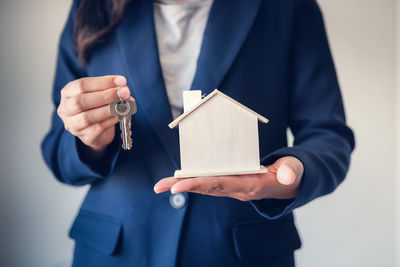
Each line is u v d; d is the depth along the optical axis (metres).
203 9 0.76
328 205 1.46
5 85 1.30
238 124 0.60
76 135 0.60
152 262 0.66
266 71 0.72
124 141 0.56
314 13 0.79
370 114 1.47
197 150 0.60
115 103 0.56
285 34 0.74
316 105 0.75
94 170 0.66
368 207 1.47
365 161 1.47
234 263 0.66
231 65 0.69
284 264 0.69
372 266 1.48
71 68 0.80
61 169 0.71
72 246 1.34
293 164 0.53
